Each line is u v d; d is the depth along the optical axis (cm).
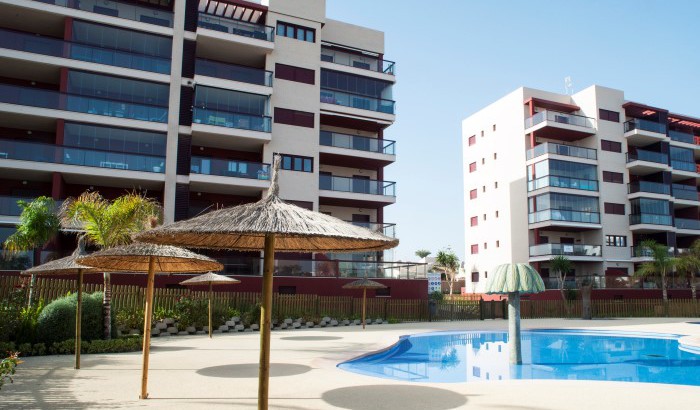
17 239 1953
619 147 4434
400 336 1912
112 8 2855
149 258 850
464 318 3008
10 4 2556
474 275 4834
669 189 4497
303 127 3183
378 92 3516
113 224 1606
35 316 1374
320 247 720
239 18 3331
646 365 1415
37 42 2603
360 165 3538
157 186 2858
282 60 3206
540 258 4062
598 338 2116
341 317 2544
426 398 817
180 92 2886
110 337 1489
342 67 3419
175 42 2916
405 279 3045
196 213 3045
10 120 2619
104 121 2675
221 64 2988
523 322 2845
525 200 4266
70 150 2555
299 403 770
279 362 1241
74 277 2319
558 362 1460
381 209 3519
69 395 802
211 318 1975
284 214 598
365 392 865
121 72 2750
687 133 4934
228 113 2928
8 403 739
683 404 780
